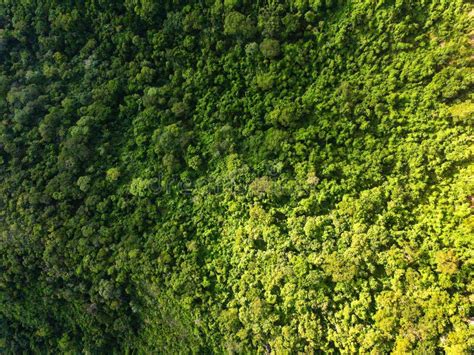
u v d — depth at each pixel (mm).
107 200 39000
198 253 35844
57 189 39812
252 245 34688
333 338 29906
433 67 28984
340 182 32812
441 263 26703
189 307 34781
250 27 35344
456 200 27609
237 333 33281
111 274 37594
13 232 39938
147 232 37875
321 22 33094
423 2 29016
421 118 29312
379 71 31703
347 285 30031
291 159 34875
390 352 27625
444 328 26141
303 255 32531
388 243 29469
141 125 41156
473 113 26906
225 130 37656
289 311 31969
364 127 31734
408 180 29859
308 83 35281
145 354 39250
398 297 27938
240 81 38188
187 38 38594
